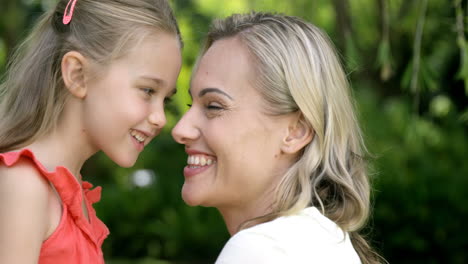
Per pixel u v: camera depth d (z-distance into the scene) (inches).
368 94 366.9
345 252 95.4
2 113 108.8
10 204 93.6
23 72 108.1
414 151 326.6
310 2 189.6
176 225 372.2
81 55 104.0
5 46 262.5
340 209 101.0
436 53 352.2
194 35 208.8
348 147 107.9
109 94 104.5
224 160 101.0
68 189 99.5
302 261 89.4
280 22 103.1
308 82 99.4
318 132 100.1
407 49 282.8
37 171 96.7
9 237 92.6
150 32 107.5
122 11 106.9
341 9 180.7
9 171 95.0
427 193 315.9
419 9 180.5
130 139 107.4
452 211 314.3
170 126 216.1
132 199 387.2
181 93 196.5
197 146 103.5
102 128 105.0
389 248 319.6
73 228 100.6
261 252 88.7
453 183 317.7
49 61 106.2
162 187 400.5
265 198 102.8
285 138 100.7
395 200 317.4
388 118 349.4
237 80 100.0
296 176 100.4
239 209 105.7
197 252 373.7
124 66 105.0
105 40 104.8
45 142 104.7
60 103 105.1
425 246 314.8
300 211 96.0
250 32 102.1
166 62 108.9
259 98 99.4
